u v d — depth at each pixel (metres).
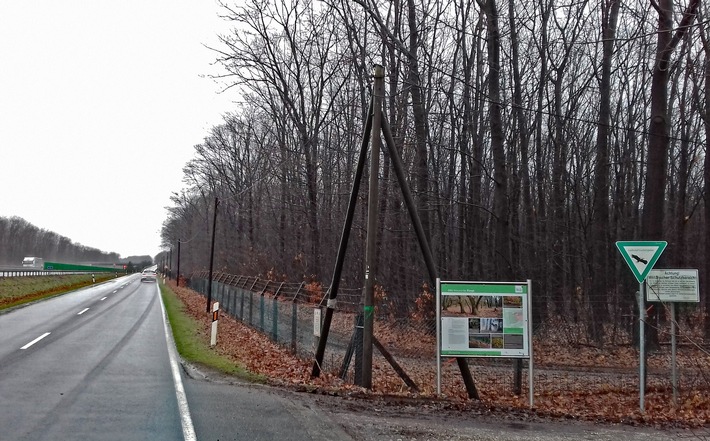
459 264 29.81
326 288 28.77
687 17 14.62
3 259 125.06
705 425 9.98
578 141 31.75
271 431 7.61
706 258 21.77
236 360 14.66
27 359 13.47
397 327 17.09
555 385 13.34
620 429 9.27
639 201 32.19
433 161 28.25
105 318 25.72
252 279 43.31
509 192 29.11
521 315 11.01
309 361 14.93
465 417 9.45
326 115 33.78
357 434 7.76
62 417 7.96
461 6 26.48
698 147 29.73
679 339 16.22
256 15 32.16
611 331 16.17
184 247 104.06
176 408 8.74
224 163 65.69
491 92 19.53
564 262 29.48
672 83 27.56
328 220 32.34
